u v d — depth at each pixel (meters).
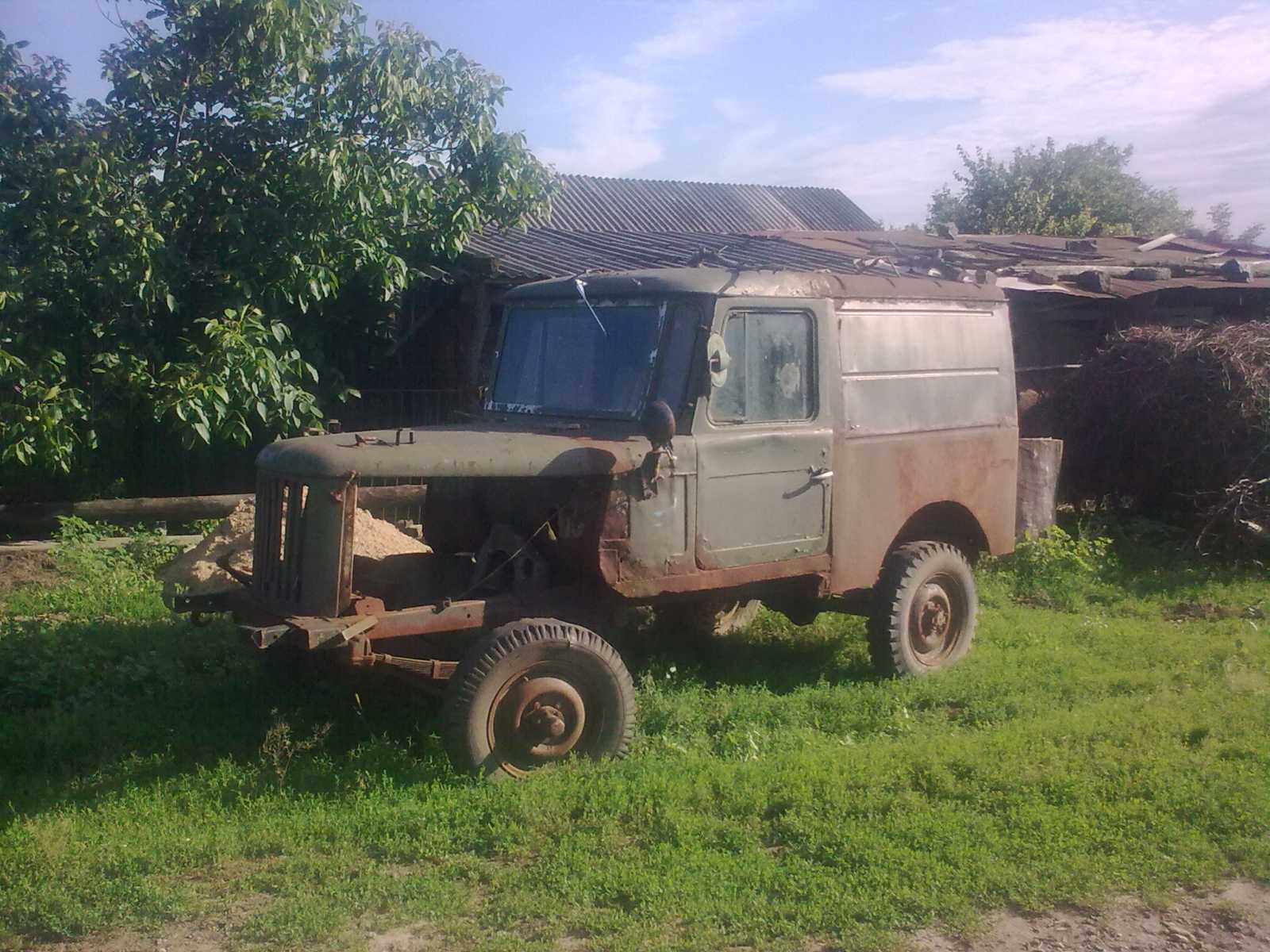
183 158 11.03
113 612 8.33
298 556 5.43
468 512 6.44
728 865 4.55
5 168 10.54
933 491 7.30
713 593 6.49
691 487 5.98
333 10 11.12
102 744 6.04
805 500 6.51
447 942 4.07
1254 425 10.59
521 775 5.43
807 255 12.58
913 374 7.15
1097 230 32.53
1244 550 10.52
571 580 6.04
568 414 6.33
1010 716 6.53
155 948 4.03
